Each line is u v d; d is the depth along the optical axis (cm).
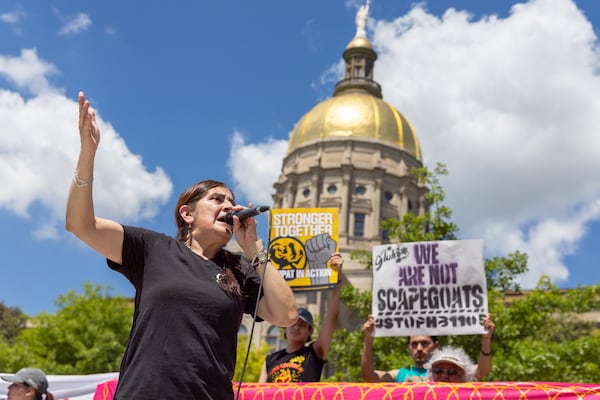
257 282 349
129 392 285
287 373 692
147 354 292
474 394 542
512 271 2223
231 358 310
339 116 6856
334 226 785
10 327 5291
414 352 773
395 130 6856
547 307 2191
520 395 536
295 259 776
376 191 6391
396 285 795
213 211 349
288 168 6881
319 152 6631
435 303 779
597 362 2102
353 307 2364
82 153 299
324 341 713
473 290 773
